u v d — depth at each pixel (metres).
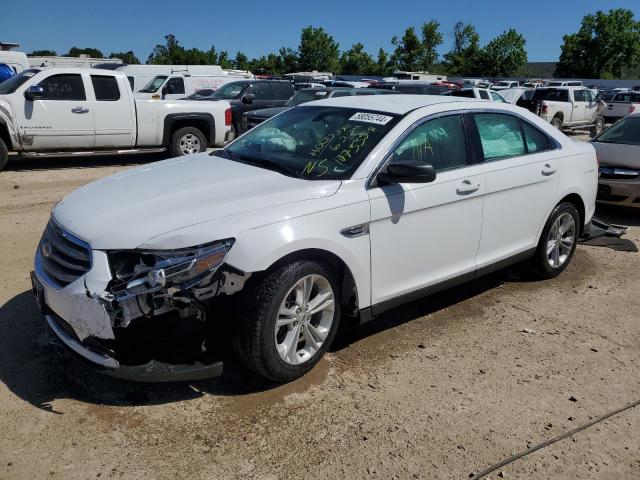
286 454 2.98
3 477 2.74
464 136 4.44
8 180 9.62
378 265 3.83
